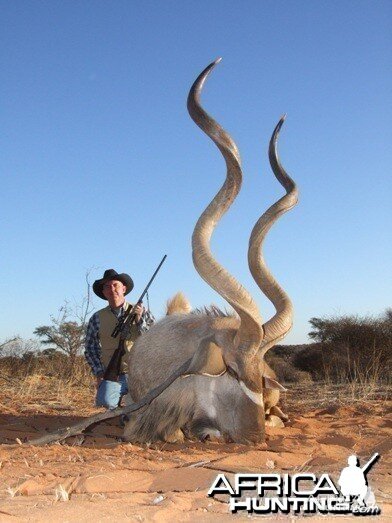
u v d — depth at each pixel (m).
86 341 4.45
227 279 3.15
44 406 5.27
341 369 9.12
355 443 3.41
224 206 3.27
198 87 3.24
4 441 3.47
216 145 3.24
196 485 2.35
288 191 3.33
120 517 1.89
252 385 3.19
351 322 10.55
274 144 3.41
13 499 2.11
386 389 6.58
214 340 3.28
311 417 4.76
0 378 7.12
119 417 4.17
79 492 2.26
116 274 4.36
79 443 3.33
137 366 3.61
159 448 3.20
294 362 10.69
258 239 3.32
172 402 3.35
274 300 3.31
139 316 4.30
